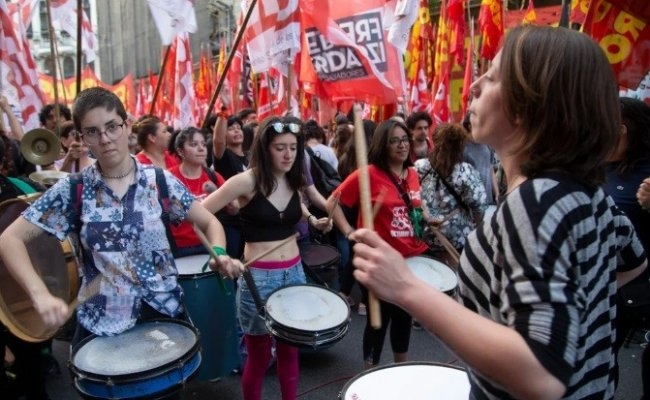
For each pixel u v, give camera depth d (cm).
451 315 93
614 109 103
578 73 99
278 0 536
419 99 915
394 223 337
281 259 298
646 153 285
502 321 99
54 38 459
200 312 311
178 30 452
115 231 215
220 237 236
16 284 253
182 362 199
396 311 334
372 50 541
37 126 565
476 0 1383
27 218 208
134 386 189
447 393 173
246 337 298
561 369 84
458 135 384
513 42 106
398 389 175
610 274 110
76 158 404
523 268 93
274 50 548
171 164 514
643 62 399
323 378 378
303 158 302
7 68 545
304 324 258
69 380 378
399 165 346
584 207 99
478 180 388
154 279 224
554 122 100
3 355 304
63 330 386
